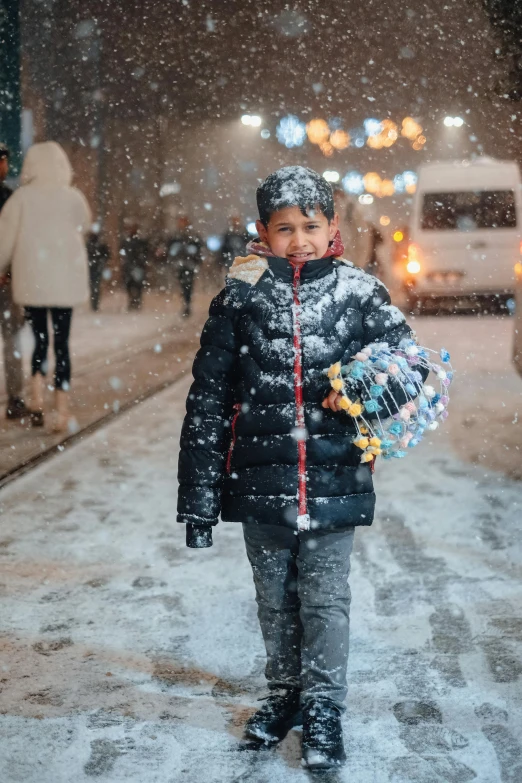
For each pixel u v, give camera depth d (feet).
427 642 12.37
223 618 13.25
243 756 9.65
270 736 9.84
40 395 27.04
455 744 9.83
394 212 111.34
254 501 9.37
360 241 69.62
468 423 27.17
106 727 10.26
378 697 10.87
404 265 60.95
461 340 47.83
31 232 25.91
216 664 11.84
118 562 15.69
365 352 9.05
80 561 15.76
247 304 9.61
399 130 99.96
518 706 10.62
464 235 60.29
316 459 9.32
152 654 12.14
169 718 10.47
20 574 15.12
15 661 11.91
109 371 39.19
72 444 24.82
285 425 9.34
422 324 55.77
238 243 81.66
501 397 31.45
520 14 33.12
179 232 67.26
